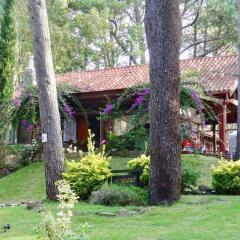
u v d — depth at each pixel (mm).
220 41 34375
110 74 22531
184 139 16375
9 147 18953
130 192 9586
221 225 6969
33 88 18891
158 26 9391
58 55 29875
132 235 6449
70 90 20125
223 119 19031
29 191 14547
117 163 16656
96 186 10602
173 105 9352
